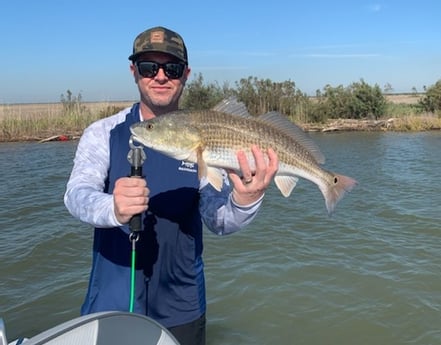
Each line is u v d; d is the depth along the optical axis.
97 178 1.20
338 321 2.55
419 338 2.39
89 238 3.96
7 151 9.78
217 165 1.23
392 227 4.20
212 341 2.38
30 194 5.68
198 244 1.34
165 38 1.28
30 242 3.84
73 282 3.07
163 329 1.05
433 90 16.30
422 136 12.33
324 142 11.35
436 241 3.79
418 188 5.84
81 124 13.05
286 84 15.92
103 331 0.97
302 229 4.18
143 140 1.20
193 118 1.22
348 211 4.79
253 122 1.28
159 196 1.25
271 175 1.16
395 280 3.03
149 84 1.29
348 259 3.42
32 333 2.46
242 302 2.78
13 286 3.03
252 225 4.30
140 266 1.24
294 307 2.71
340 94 15.84
